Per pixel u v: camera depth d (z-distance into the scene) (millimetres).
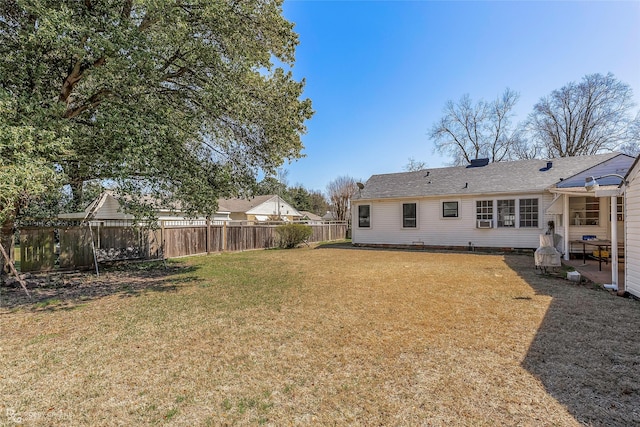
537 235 12672
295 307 4898
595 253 9500
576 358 2994
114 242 9578
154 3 5184
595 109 23797
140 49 5504
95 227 9148
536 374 2703
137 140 5266
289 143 8359
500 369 2803
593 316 4223
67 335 3775
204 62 6559
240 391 2502
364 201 16641
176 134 6055
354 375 2736
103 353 3244
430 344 3373
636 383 2539
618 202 9977
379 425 2074
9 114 4711
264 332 3809
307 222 22531
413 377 2688
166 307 4988
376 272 8164
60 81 6766
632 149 22188
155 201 7176
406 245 15516
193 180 6379
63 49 5508
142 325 4117
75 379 2705
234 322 4203
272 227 16844
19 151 4699
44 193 5910
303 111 8328
